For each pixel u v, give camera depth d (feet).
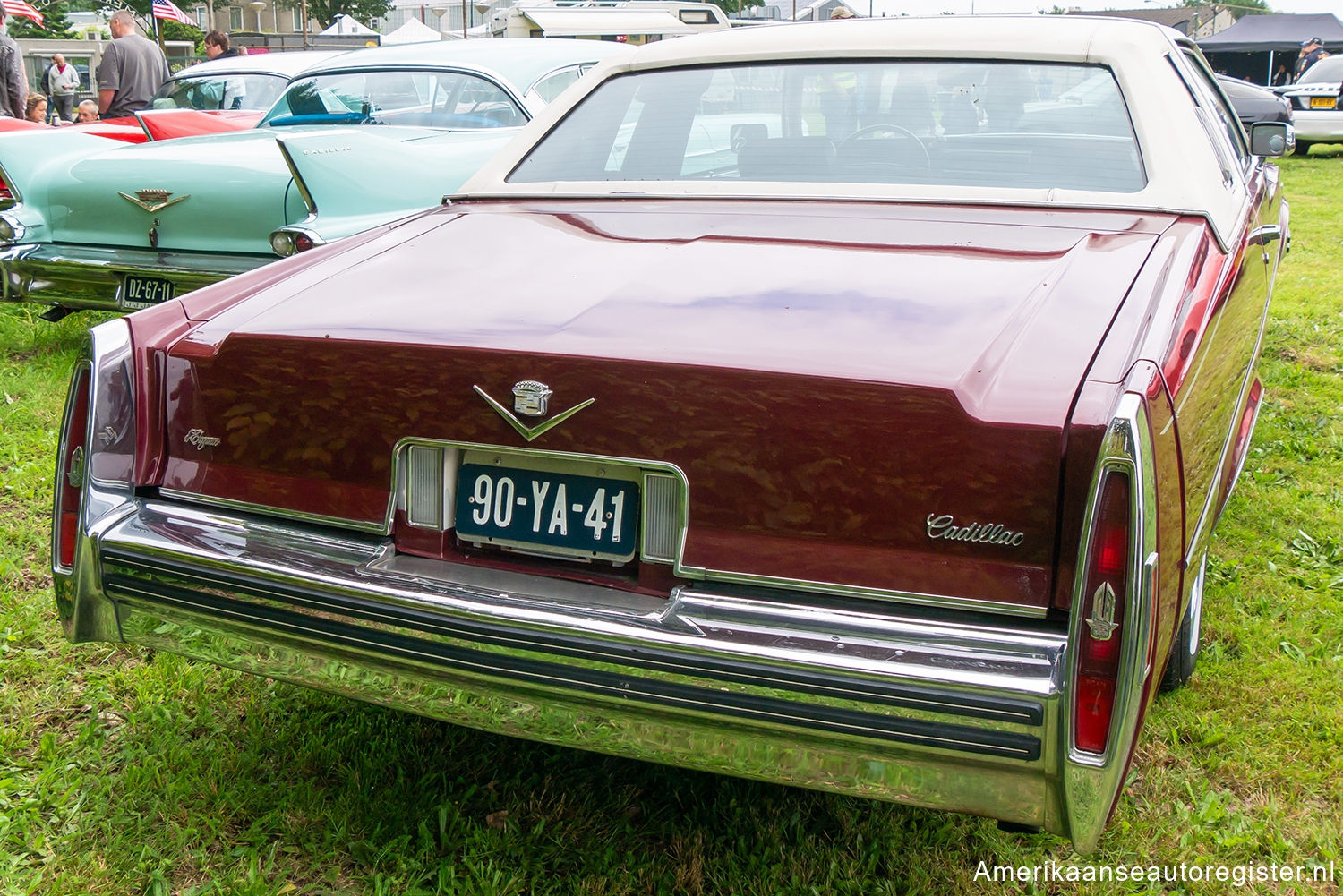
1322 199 38.91
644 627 5.45
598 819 7.19
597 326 6.05
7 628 9.25
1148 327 5.66
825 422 5.31
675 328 5.95
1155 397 5.03
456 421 5.98
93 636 6.82
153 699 8.41
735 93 9.17
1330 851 6.91
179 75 26.40
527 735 5.82
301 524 6.45
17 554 10.75
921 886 6.61
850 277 6.59
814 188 8.18
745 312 6.11
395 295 6.89
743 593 5.56
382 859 6.78
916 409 5.17
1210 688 8.75
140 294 15.43
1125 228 7.21
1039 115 8.23
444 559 6.19
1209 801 7.27
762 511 5.49
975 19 9.15
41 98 37.65
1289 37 102.94
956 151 8.19
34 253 15.67
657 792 7.53
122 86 30.99
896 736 5.05
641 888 6.62
